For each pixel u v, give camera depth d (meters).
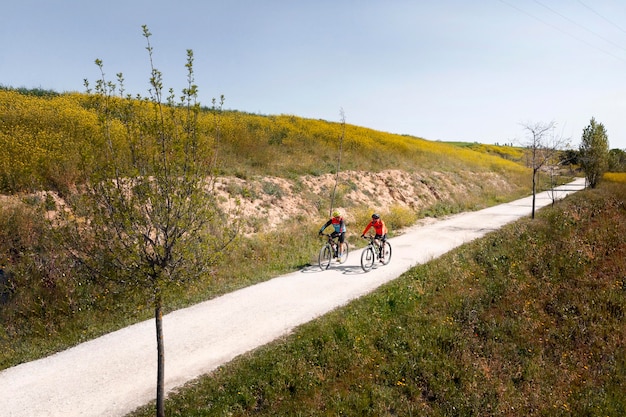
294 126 32.03
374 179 26.42
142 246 6.16
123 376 8.05
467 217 25.08
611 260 15.13
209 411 7.22
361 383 8.61
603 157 30.72
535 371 9.97
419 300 12.01
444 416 8.28
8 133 16.31
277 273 14.27
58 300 10.47
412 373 9.22
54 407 7.07
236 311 11.06
